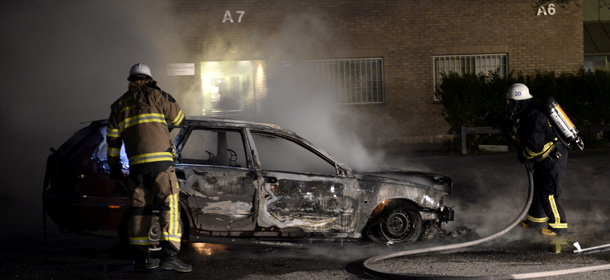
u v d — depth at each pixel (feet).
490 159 48.80
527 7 64.28
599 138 57.41
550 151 25.03
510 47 64.23
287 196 22.33
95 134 21.63
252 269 20.20
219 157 22.47
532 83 54.49
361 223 23.13
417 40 63.46
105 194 20.89
